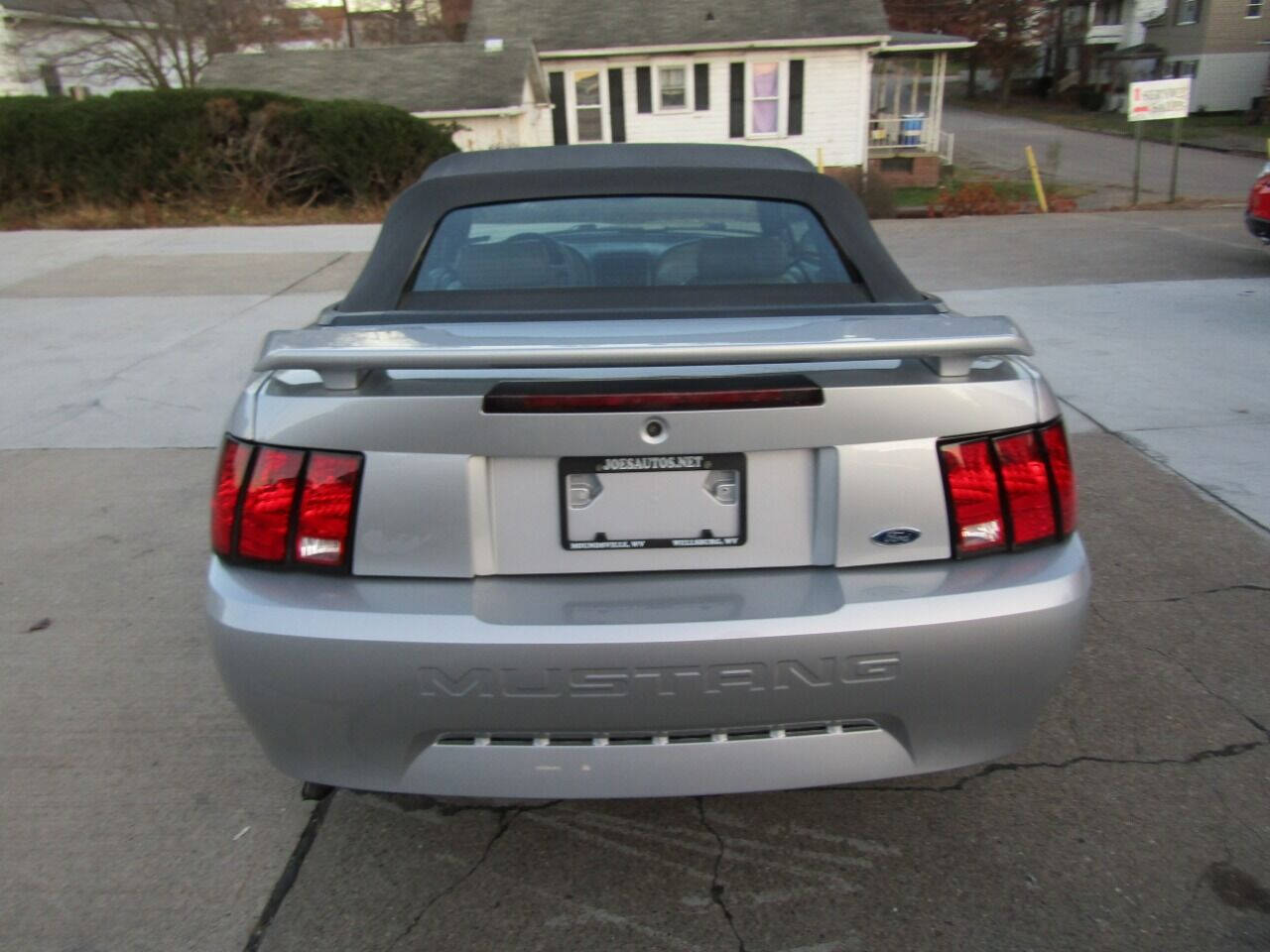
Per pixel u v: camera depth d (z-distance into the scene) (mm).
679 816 2592
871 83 31078
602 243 2955
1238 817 2541
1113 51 55500
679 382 2039
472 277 2896
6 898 2334
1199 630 3420
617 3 28828
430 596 2004
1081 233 12539
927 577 2062
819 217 3025
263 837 2527
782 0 28156
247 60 27469
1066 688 3104
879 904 2289
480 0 29266
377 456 2016
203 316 8477
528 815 2602
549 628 1937
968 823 2547
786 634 1945
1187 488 4609
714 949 2174
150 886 2371
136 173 16109
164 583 3902
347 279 10062
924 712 2055
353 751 2053
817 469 2070
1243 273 9414
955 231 13242
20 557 4129
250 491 2070
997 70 60094
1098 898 2295
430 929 2236
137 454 5320
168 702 3115
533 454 2002
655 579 2072
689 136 28234
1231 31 44938
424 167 17203
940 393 2053
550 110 28453
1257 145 34844
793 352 1875
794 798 2652
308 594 2018
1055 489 2148
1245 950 2145
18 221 15172
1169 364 6559
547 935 2215
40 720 3021
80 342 7668
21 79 28031
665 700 1964
